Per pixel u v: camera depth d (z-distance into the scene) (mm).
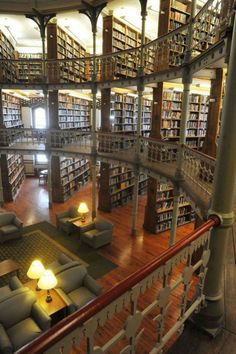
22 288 4426
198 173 5727
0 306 3945
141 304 4898
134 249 7434
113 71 8500
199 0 7062
